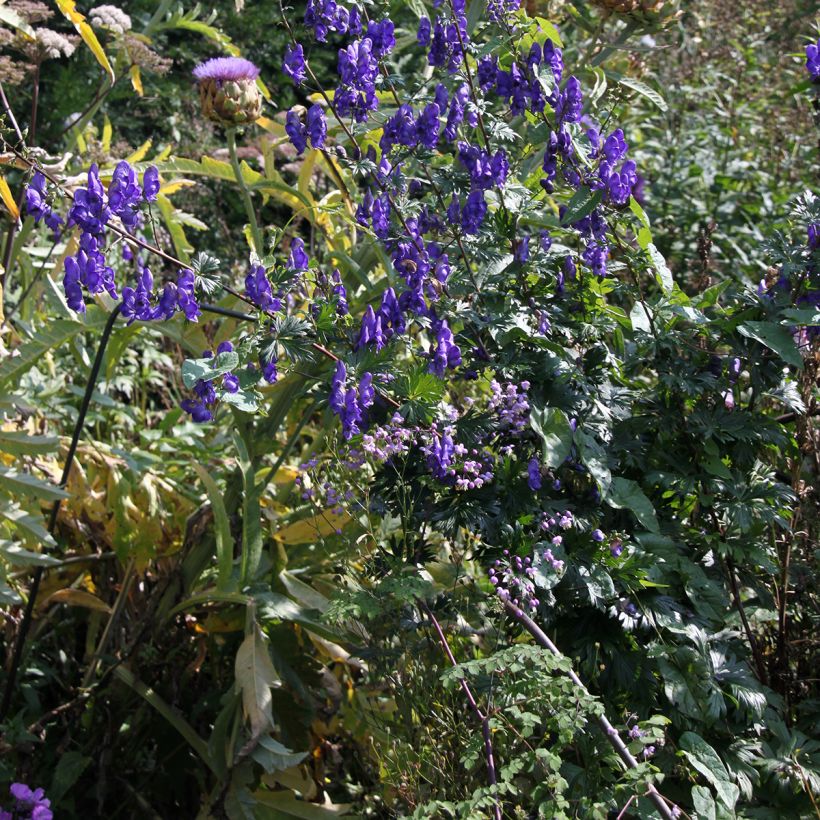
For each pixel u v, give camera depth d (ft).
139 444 11.95
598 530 8.01
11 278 12.60
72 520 9.83
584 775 7.35
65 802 8.91
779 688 8.87
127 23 11.58
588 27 11.73
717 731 7.98
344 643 8.75
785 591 8.86
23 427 10.19
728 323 8.57
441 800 7.39
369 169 8.01
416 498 8.14
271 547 9.49
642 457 8.59
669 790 7.78
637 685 7.84
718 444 8.82
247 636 8.58
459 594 8.20
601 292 8.96
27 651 9.43
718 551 8.47
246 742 8.57
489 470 8.17
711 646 8.10
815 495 9.34
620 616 7.76
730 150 19.12
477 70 8.53
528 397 8.29
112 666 9.10
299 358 7.71
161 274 14.12
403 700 7.91
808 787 7.67
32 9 10.80
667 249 16.80
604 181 8.15
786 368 8.95
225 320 9.51
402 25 19.25
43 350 9.31
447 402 8.99
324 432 9.84
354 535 8.70
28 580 9.70
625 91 10.57
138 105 21.61
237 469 9.64
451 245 8.63
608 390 8.63
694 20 21.95
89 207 7.38
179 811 9.70
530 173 9.91
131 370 12.89
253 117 9.81
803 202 8.87
